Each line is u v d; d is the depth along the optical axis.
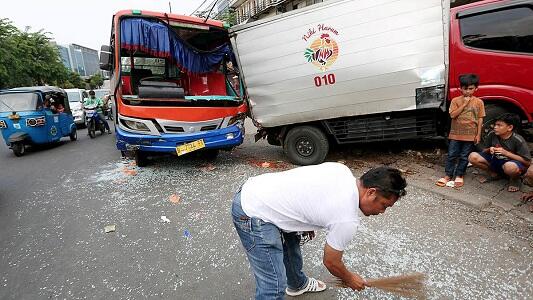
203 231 3.30
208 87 6.41
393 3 4.19
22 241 3.32
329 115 4.87
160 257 2.87
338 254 1.53
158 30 5.11
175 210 3.86
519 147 3.52
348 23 4.41
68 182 5.34
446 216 3.24
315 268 2.59
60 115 9.35
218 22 5.66
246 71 5.15
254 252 1.70
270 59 4.93
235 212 1.73
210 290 2.40
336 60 4.56
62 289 2.50
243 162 5.85
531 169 3.41
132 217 3.73
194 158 6.30
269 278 1.70
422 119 4.62
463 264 2.49
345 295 2.26
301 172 1.63
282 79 4.94
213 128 5.39
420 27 4.14
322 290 2.31
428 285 2.29
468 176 4.11
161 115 5.03
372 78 4.46
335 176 1.54
